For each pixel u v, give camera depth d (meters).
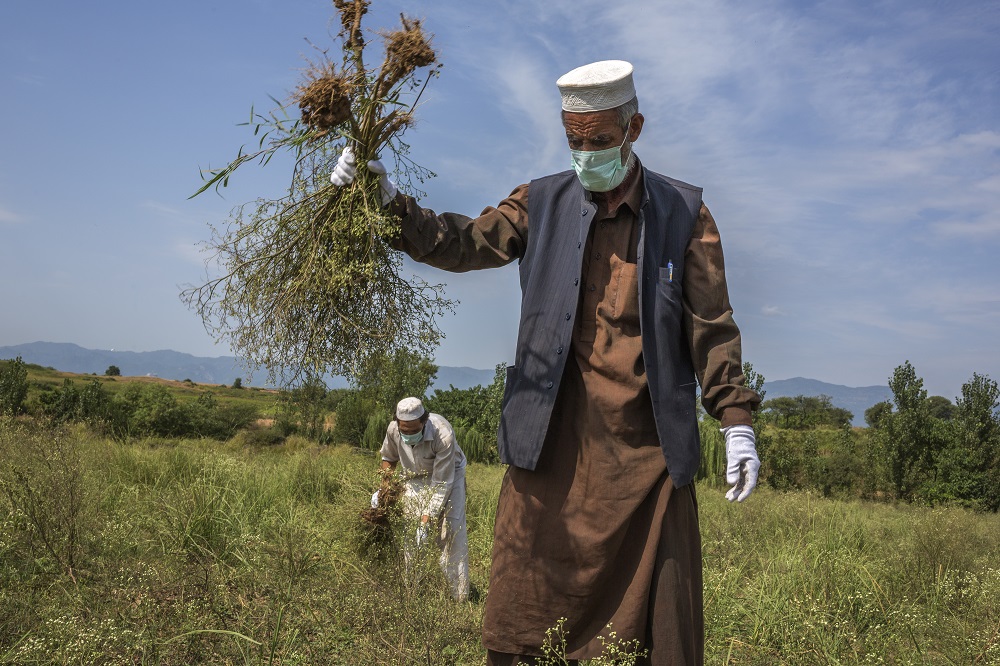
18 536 4.37
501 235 2.71
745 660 3.79
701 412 18.53
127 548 4.63
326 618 3.57
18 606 3.53
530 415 2.50
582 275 2.55
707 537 6.91
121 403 24.91
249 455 9.91
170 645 3.05
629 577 2.41
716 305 2.54
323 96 2.45
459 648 3.39
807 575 4.98
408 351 2.70
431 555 3.97
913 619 3.87
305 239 2.64
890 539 7.50
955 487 22.59
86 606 3.38
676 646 2.35
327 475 8.03
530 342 2.55
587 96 2.42
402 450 5.38
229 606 3.51
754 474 2.43
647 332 2.46
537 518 2.48
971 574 4.79
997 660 3.34
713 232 2.61
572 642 2.45
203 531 5.40
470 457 23.89
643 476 2.42
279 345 2.63
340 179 2.53
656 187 2.59
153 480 7.58
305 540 4.24
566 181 2.69
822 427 65.06
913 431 23.62
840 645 3.70
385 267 2.66
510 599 2.50
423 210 2.65
